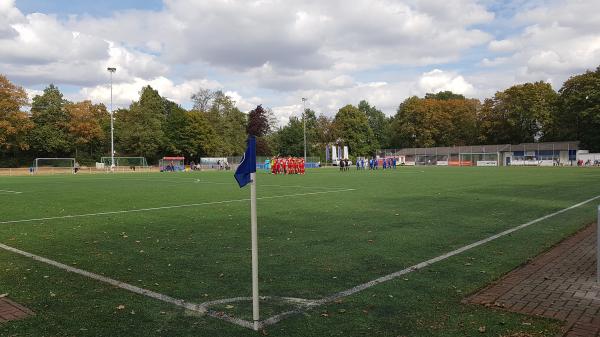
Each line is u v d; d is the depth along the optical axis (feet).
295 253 26.25
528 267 22.56
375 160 212.43
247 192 72.95
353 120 338.54
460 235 31.53
